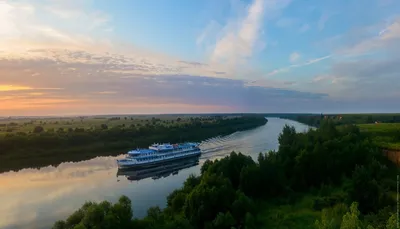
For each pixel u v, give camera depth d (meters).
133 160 122.44
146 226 47.59
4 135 149.88
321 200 63.03
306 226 52.78
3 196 82.44
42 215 68.56
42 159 136.62
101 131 178.50
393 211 42.56
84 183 97.69
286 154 83.06
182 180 103.75
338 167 77.69
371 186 57.81
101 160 139.12
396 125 119.12
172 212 59.00
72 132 171.00
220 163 76.62
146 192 87.25
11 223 64.06
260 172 71.69
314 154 77.19
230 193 59.16
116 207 45.50
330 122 103.19
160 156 133.25
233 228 49.78
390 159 81.31
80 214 45.75
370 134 101.94
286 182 75.00
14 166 123.25
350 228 30.64
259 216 58.22
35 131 172.50
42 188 90.81
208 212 55.31
